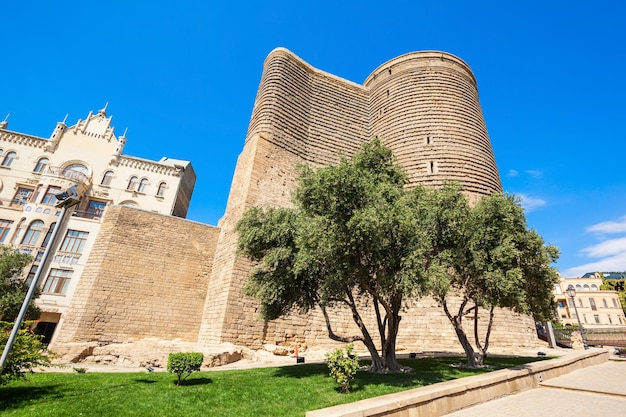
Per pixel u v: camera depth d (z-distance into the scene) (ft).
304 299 50.08
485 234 46.75
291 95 108.27
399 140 105.19
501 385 34.06
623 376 45.57
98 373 43.70
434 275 38.75
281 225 47.96
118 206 87.10
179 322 82.69
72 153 121.49
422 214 47.03
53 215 97.35
